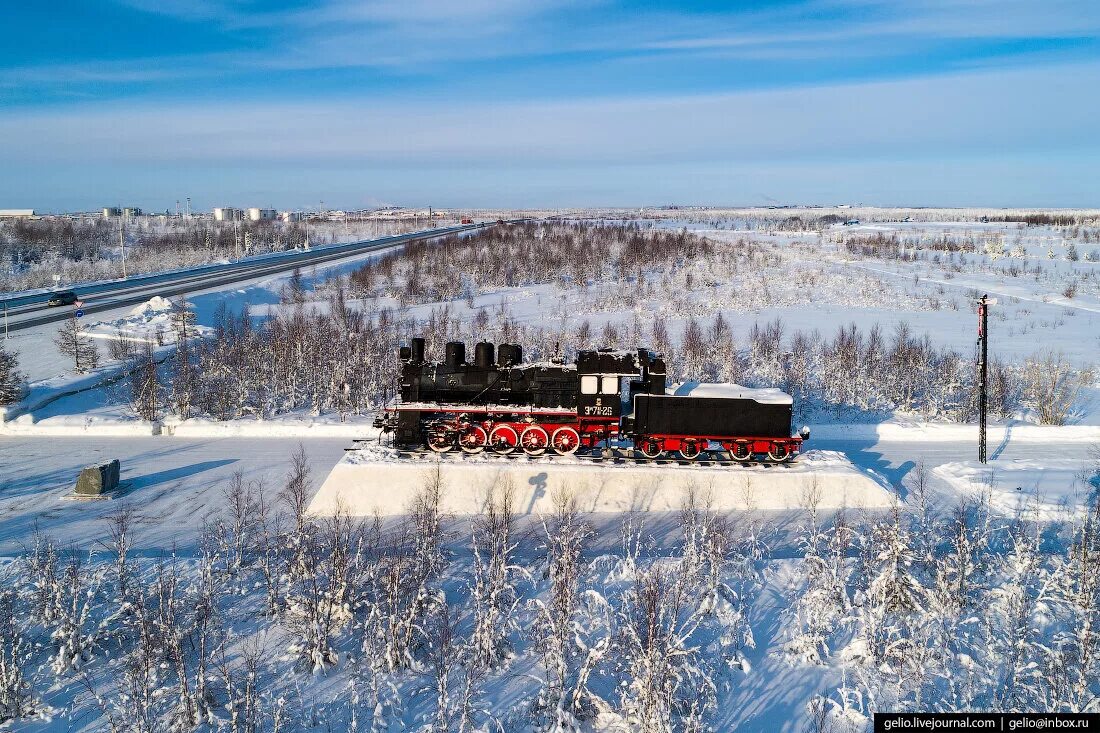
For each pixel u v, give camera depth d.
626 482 25.77
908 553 19.66
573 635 17.69
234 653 17.34
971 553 21.05
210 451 32.81
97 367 43.31
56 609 18.06
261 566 20.95
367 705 15.93
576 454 27.00
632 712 15.30
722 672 17.02
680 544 23.11
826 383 41.09
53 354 46.28
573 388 26.42
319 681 16.69
